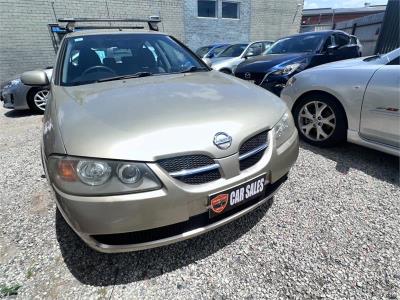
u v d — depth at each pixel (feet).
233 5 39.70
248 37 42.45
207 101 5.11
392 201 6.53
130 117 4.40
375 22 34.88
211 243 5.49
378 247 5.22
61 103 5.22
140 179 3.96
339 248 5.24
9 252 5.43
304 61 13.99
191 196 4.19
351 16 88.28
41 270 4.99
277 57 14.62
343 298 4.31
